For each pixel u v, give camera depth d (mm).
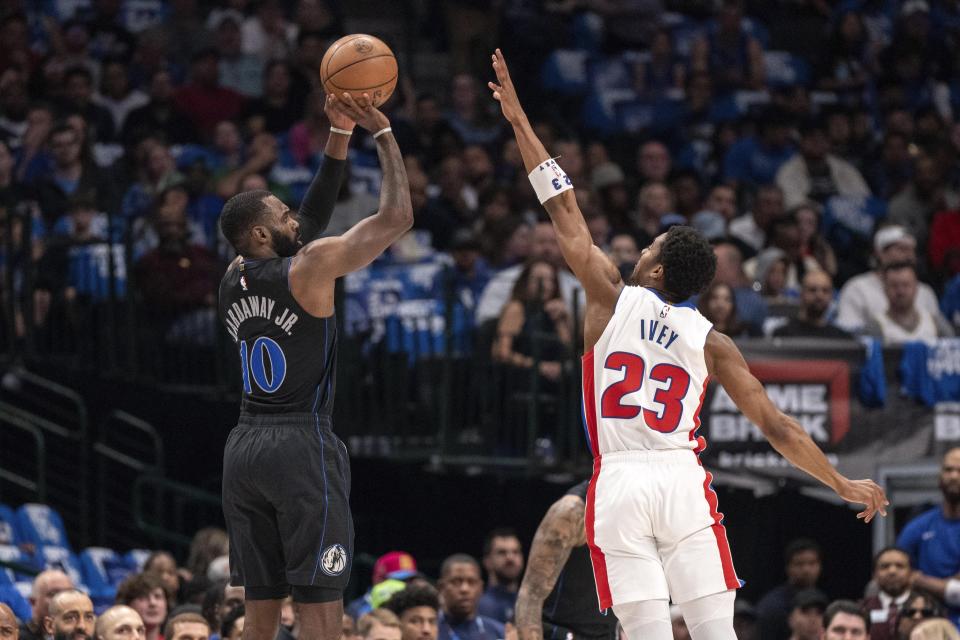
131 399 18953
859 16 27641
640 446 7379
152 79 23328
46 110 20719
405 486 19078
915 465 16031
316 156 22047
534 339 15469
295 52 24156
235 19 23969
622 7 26844
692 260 7531
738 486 15656
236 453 7516
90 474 18984
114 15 23984
